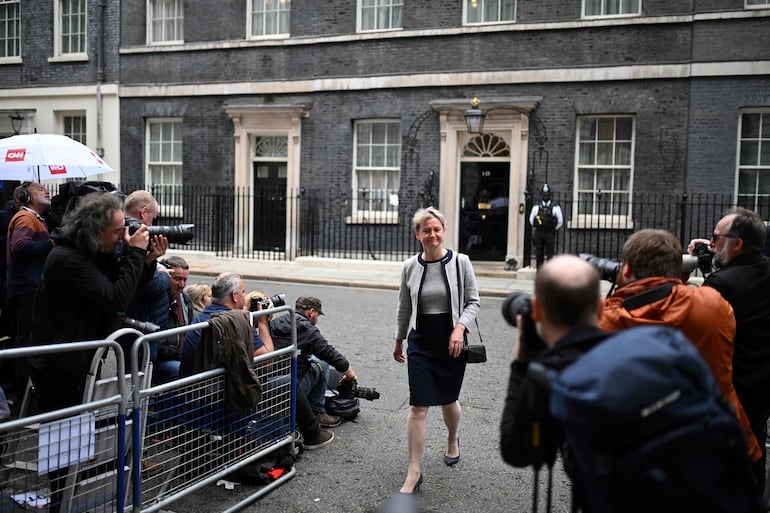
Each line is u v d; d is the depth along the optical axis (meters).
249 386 4.20
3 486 3.20
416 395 4.47
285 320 5.43
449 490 4.54
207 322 4.17
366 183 17.25
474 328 9.83
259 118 17.70
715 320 2.96
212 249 18.38
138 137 18.97
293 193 17.59
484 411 6.20
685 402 1.77
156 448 3.85
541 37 15.41
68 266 3.62
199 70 18.31
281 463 4.73
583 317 2.18
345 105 17.06
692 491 1.74
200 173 18.42
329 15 17.14
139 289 4.15
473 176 16.36
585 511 2.14
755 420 3.72
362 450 5.25
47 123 19.83
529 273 14.71
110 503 3.56
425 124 16.41
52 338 3.71
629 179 15.23
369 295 12.95
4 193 10.94
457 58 16.06
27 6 19.78
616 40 14.86
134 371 3.57
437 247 4.58
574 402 1.80
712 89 14.26
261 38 17.80
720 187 14.31
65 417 3.27
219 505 4.26
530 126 15.58
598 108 15.06
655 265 3.01
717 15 14.05
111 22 18.98
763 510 2.01
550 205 14.04
